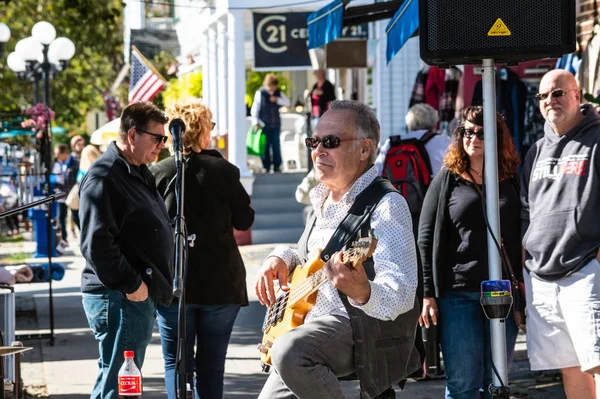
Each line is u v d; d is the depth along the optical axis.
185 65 34.09
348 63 19.53
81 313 15.74
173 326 8.12
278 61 21.25
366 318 5.51
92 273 7.34
